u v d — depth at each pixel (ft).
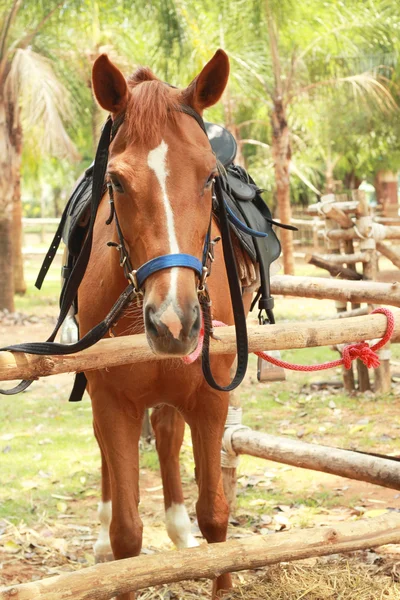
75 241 10.03
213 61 7.82
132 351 7.54
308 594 9.27
